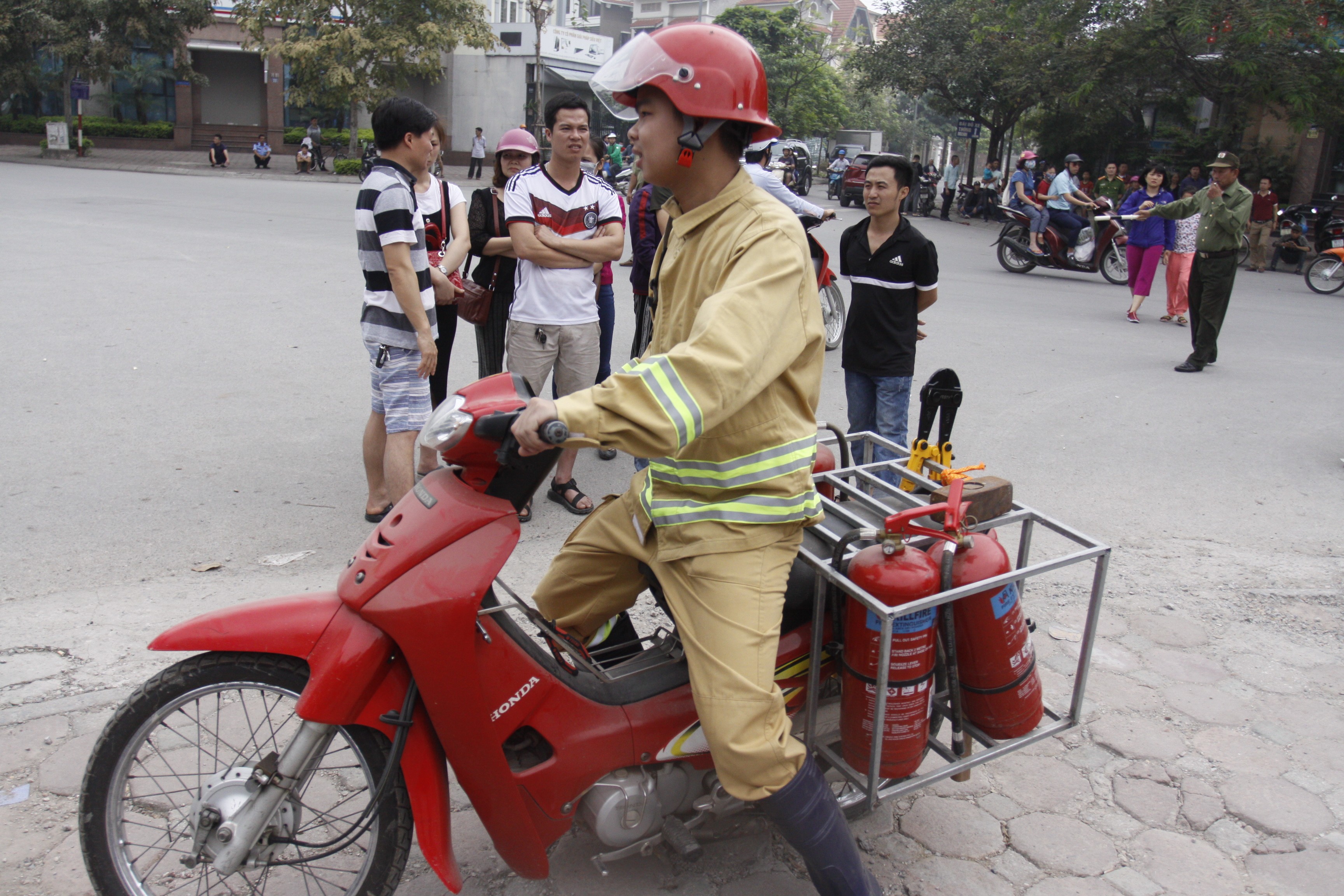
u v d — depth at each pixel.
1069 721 2.68
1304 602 4.32
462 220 5.29
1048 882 2.66
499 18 45.75
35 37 33.59
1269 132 23.25
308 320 9.08
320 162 33.81
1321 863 2.75
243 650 2.11
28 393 6.53
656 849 2.68
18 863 2.52
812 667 2.44
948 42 29.05
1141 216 10.84
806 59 44.91
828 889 2.29
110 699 3.24
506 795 2.23
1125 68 21.92
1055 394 7.68
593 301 5.05
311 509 4.89
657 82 2.01
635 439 1.85
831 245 16.61
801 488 2.23
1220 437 6.71
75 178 24.78
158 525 4.62
